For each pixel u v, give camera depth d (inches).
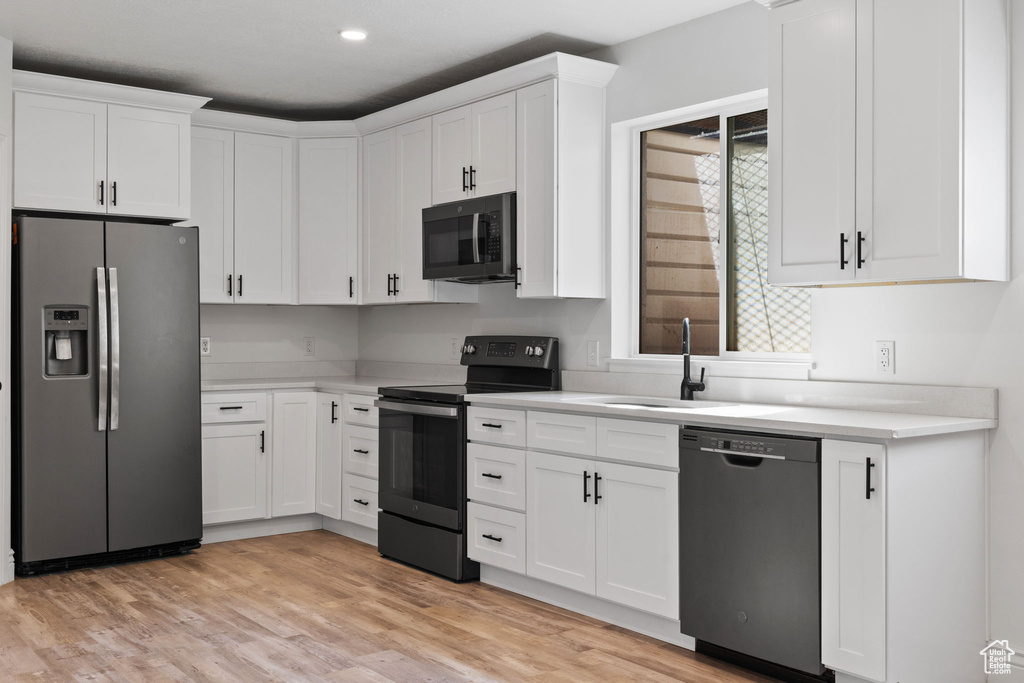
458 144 178.1
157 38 161.5
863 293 127.0
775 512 110.1
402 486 173.5
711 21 148.0
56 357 164.4
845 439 103.9
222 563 172.4
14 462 162.9
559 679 113.0
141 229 172.1
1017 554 112.7
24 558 160.7
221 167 200.2
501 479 152.3
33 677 112.7
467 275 173.3
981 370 115.3
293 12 148.5
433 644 126.1
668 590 124.2
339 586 156.3
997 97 110.0
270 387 194.9
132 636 128.7
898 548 101.3
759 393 138.9
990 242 108.8
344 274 207.8
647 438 127.0
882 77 110.2
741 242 150.6
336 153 208.1
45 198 169.5
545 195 158.7
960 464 110.5
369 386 185.5
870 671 101.0
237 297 202.4
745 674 115.1
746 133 149.3
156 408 173.8
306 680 112.1
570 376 169.0
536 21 152.3
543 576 144.3
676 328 160.9
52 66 178.1
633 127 165.6
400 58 173.5
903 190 108.3
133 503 171.3
